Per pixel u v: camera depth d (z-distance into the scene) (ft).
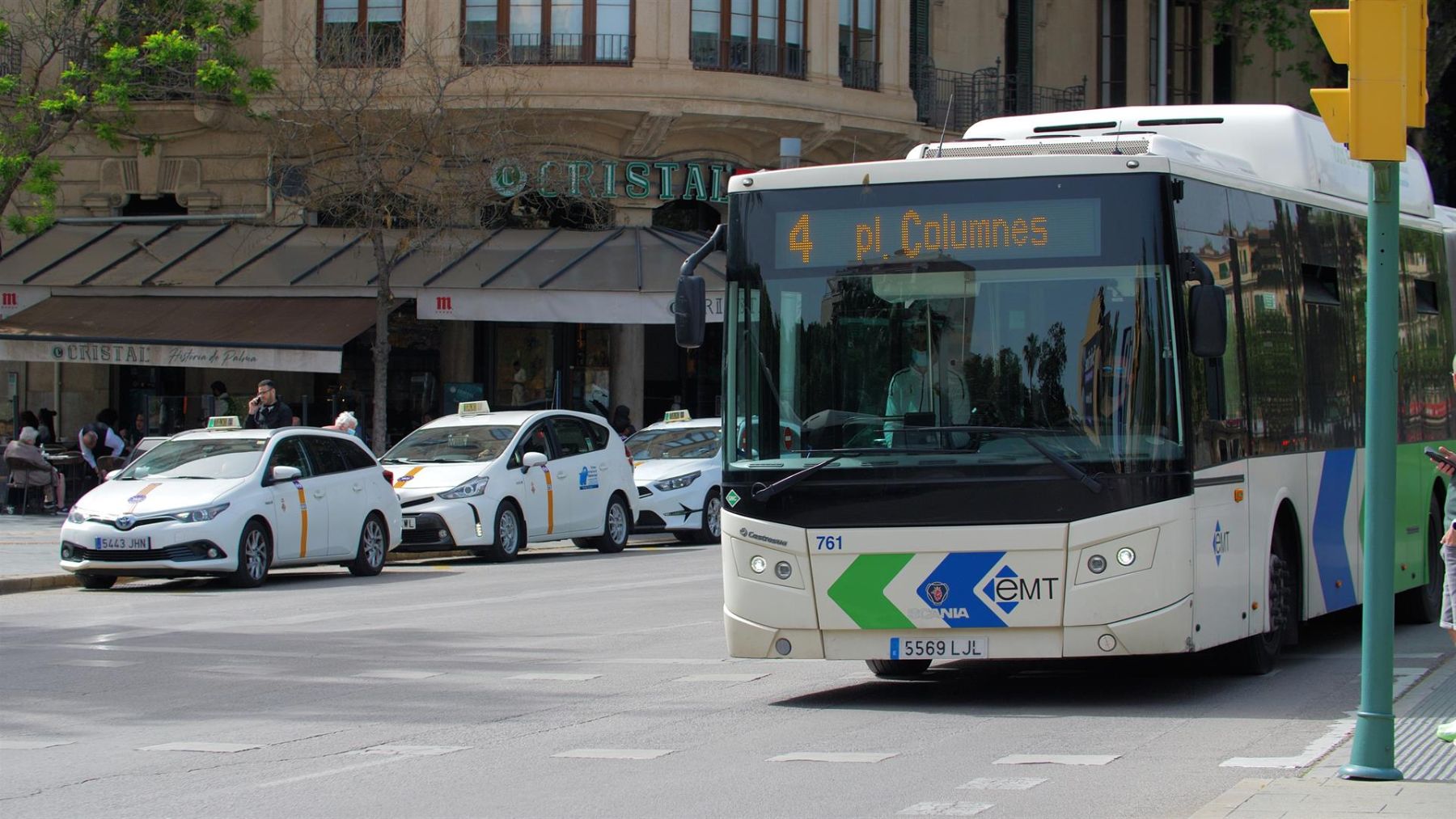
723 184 122.52
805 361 38.34
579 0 116.57
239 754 33.24
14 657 47.83
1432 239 56.13
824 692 41.55
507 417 86.94
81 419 127.44
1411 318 53.31
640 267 112.37
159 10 109.19
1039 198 37.55
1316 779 27.99
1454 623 32.76
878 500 37.32
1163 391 36.60
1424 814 24.77
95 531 67.51
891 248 38.14
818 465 37.70
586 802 28.30
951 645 37.04
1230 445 39.24
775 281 38.75
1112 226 37.14
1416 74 26.86
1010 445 36.86
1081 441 36.60
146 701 40.16
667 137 120.16
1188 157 41.24
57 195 123.03
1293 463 43.75
